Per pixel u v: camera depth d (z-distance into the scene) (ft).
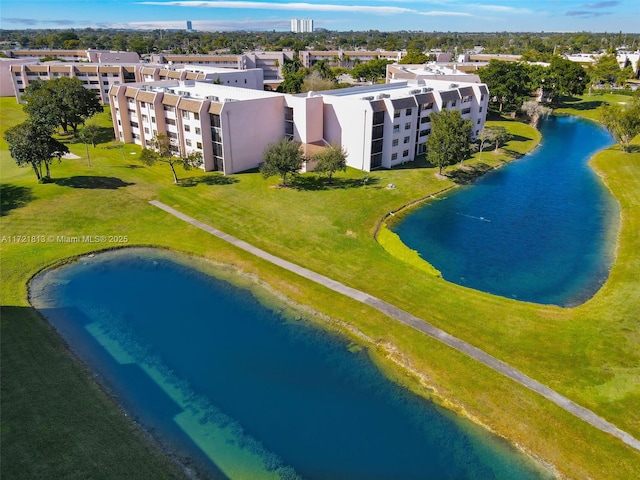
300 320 135.03
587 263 168.55
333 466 91.91
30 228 184.55
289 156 221.25
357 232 187.11
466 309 137.90
